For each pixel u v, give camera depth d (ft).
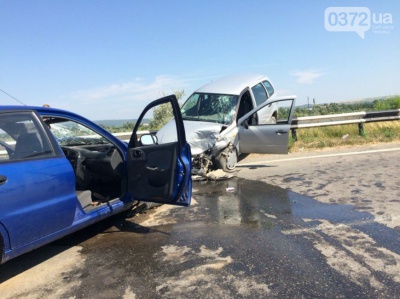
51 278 11.10
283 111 34.78
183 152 13.75
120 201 14.74
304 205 17.06
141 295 9.86
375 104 54.80
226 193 20.07
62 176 11.78
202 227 14.85
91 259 12.30
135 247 13.14
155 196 13.82
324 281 10.09
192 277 10.68
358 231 13.48
